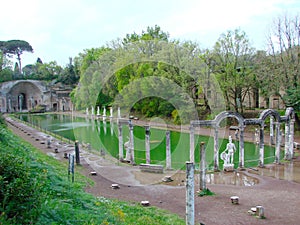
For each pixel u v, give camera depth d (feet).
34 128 178.29
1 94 331.57
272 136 118.62
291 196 59.47
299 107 138.82
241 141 84.02
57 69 391.24
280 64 144.15
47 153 98.89
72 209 33.04
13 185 25.08
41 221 26.50
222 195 59.72
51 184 40.60
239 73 157.58
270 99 176.24
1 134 66.59
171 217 45.52
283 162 92.12
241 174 78.43
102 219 34.04
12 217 24.68
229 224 44.91
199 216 48.11
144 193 59.06
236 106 162.09
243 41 160.97
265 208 52.16
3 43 435.94
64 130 168.55
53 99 337.52
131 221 40.24
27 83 350.02
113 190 60.44
